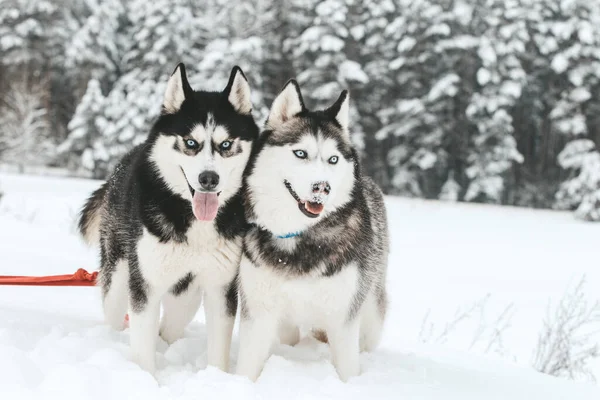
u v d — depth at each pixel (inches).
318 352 151.1
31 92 1164.5
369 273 135.4
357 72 945.5
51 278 159.9
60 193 745.6
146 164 133.5
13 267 255.1
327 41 934.4
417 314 302.0
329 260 123.6
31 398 92.5
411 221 706.8
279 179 125.0
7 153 1158.3
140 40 1054.4
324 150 125.4
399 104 1028.5
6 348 104.5
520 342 261.9
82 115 1051.3
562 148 1165.1
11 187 789.2
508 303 334.6
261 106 925.2
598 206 770.8
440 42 983.6
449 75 975.6
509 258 492.7
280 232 123.3
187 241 126.1
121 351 127.4
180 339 147.6
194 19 1083.9
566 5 968.9
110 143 1020.5
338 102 138.8
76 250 337.4
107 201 161.6
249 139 137.0
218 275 130.9
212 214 123.4
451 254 502.9
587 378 208.2
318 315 130.6
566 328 273.0
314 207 119.5
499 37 968.9
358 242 128.7
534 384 148.1
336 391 113.2
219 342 131.3
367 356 148.3
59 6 1221.1
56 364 105.9
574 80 995.9
